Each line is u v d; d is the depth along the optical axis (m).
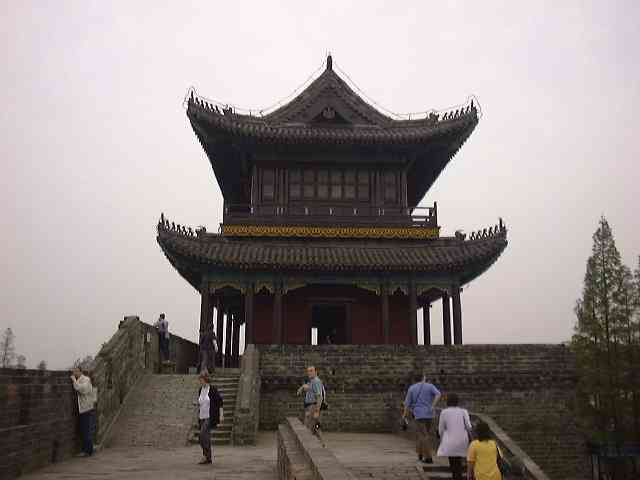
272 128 37.88
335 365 29.36
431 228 37.47
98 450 19.95
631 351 44.91
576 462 29.86
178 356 36.56
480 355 30.14
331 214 38.12
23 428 15.03
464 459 16.41
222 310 42.53
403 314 38.56
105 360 22.50
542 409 30.16
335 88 39.53
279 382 28.97
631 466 40.50
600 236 48.72
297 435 12.75
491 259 36.19
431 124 38.53
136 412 24.23
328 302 38.28
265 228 36.91
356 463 17.31
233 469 16.14
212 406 17.52
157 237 34.31
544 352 30.62
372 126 39.31
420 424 17.30
